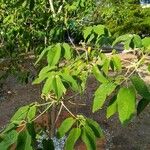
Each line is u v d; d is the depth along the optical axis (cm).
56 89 127
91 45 211
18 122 125
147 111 819
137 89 115
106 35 203
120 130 751
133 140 717
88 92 934
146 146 700
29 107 136
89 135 122
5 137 117
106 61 164
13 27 527
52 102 141
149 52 149
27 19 522
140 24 1309
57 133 126
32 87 996
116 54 175
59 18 440
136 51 160
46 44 482
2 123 795
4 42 575
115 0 905
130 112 111
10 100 934
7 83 1023
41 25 507
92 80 1018
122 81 121
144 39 160
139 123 775
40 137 161
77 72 164
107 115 119
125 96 113
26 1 293
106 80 125
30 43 545
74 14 487
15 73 576
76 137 121
